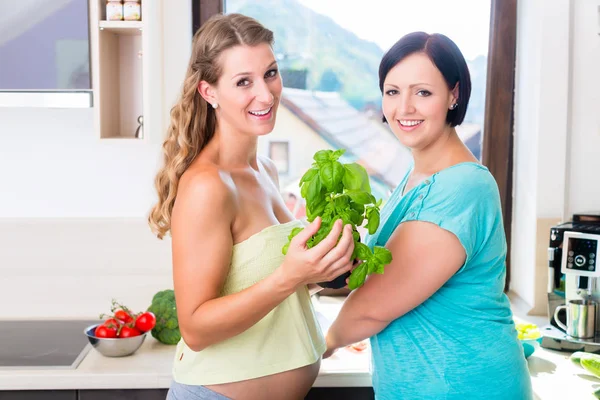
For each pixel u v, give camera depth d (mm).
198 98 1450
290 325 1458
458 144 1460
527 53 2453
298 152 2580
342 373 1778
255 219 1438
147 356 1922
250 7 2508
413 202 1396
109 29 2205
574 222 2189
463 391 1364
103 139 2193
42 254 2432
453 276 1383
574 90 2371
